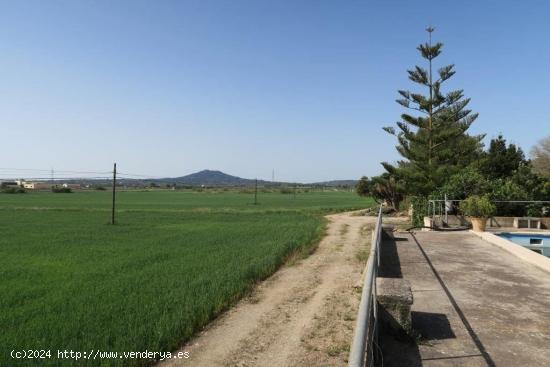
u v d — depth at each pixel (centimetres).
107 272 1045
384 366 448
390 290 536
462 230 1536
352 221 2625
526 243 1434
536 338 516
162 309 714
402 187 3081
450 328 550
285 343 579
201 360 530
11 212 3312
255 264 1099
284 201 6034
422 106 2592
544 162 4559
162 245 1521
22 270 1070
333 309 729
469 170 2044
